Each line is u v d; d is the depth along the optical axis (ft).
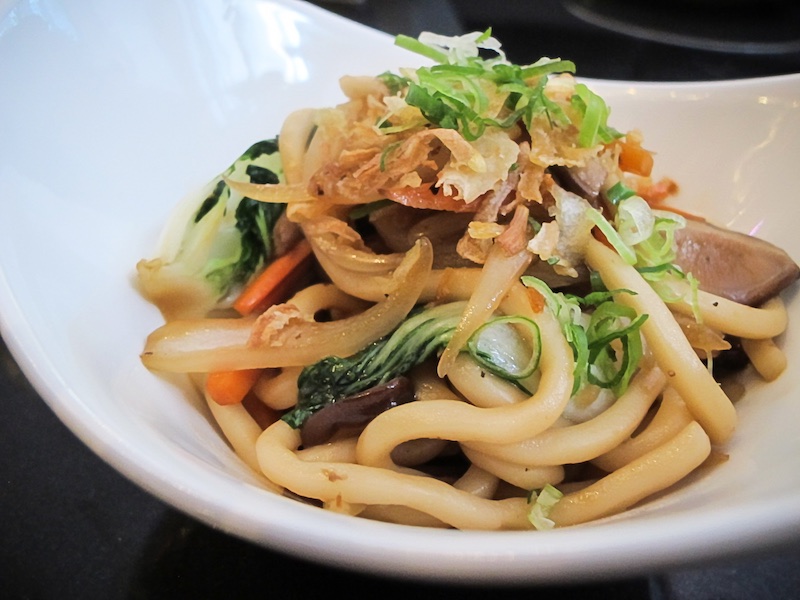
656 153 0.63
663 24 1.12
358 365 0.47
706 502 0.35
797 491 0.31
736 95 0.63
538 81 0.53
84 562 0.46
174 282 0.52
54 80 0.51
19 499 0.49
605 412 0.45
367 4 1.10
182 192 0.58
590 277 0.49
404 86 0.59
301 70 0.70
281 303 0.56
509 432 0.41
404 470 0.46
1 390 0.58
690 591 0.46
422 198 0.48
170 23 0.62
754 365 0.51
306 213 0.52
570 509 0.41
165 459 0.33
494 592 0.45
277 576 0.45
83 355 0.40
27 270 0.42
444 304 0.48
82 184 0.50
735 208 0.62
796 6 1.15
